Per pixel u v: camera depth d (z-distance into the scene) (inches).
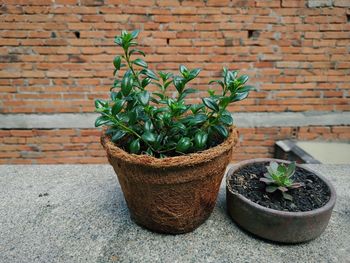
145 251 50.9
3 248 51.5
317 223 48.2
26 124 116.7
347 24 107.3
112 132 50.7
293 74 113.7
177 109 47.0
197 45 109.0
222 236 53.8
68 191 67.5
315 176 58.4
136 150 47.3
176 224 51.2
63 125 117.5
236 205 52.2
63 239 53.6
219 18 105.8
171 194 46.9
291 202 51.3
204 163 44.8
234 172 58.7
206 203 51.6
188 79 50.3
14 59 108.3
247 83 114.4
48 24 104.7
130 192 49.6
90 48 108.2
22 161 122.4
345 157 114.3
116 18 105.0
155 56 110.0
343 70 113.3
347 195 66.8
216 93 114.8
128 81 47.1
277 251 50.7
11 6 101.9
